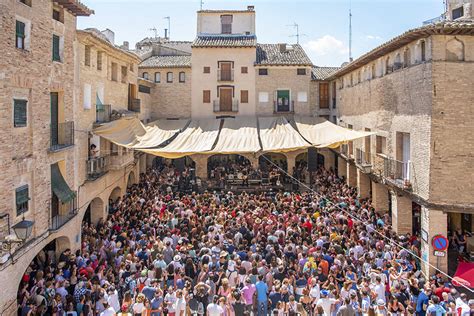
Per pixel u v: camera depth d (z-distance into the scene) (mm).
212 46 37594
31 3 14242
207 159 35969
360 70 27359
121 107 27156
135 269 14109
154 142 26125
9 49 12711
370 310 11172
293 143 26641
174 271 13836
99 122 22203
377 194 24109
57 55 16844
